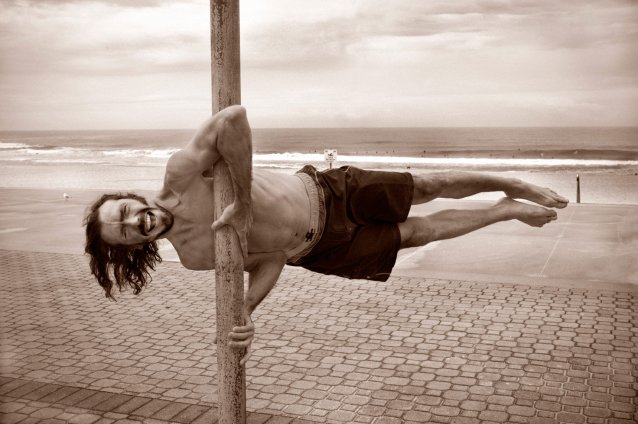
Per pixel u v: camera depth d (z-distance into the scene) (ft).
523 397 16.44
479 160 163.32
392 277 29.35
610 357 19.02
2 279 30.73
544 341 20.49
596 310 23.62
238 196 9.27
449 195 12.23
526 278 28.50
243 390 10.12
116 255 10.32
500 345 20.25
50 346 21.16
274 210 10.34
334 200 11.19
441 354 19.58
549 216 12.21
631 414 15.38
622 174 119.96
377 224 11.71
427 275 29.50
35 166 150.71
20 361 19.72
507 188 12.31
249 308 10.67
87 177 113.50
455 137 330.54
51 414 15.99
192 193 9.83
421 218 12.16
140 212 9.70
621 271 29.37
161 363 19.54
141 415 15.94
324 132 459.73
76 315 24.71
